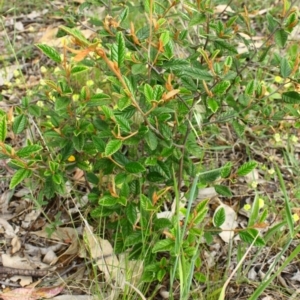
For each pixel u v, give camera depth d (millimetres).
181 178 881
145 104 810
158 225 821
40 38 1387
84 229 925
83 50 635
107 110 766
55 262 933
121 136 797
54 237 968
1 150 781
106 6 951
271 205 1000
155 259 860
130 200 843
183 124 837
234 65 924
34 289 894
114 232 919
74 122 855
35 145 796
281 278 908
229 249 884
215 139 1116
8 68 1298
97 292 846
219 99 918
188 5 876
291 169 1073
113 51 708
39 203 890
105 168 839
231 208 1005
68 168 880
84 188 1032
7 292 891
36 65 1310
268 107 986
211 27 894
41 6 1479
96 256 901
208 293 841
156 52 793
